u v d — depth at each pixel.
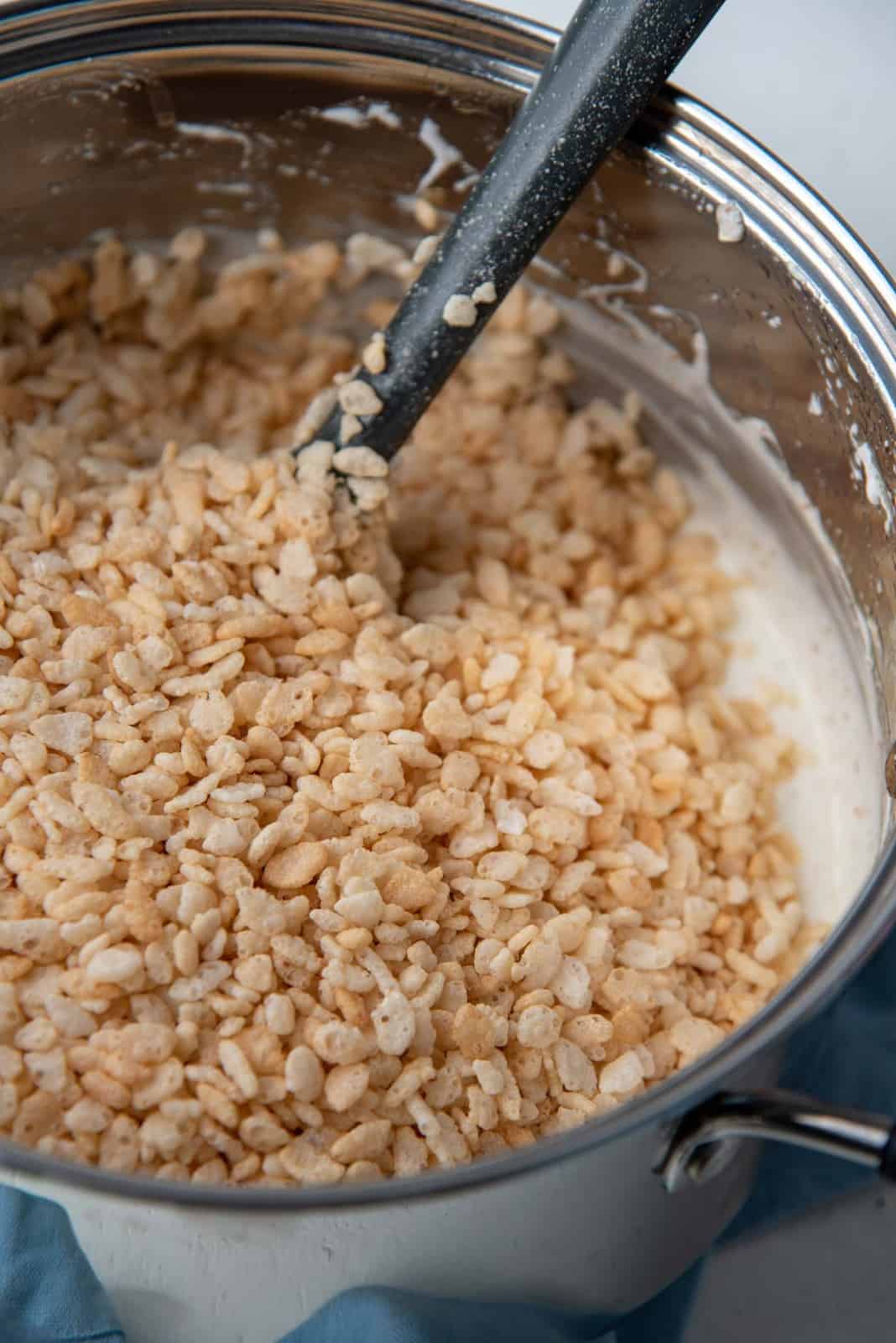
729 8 0.51
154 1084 0.37
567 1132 0.33
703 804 0.45
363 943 0.39
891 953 0.47
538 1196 0.36
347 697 0.42
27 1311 0.39
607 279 0.47
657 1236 0.39
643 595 0.49
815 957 0.36
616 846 0.43
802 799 0.47
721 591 0.50
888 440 0.42
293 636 0.43
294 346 0.51
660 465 0.51
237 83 0.44
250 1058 0.38
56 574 0.43
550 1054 0.40
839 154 0.50
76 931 0.38
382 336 0.43
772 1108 0.35
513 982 0.40
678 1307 0.45
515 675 0.44
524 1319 0.40
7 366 0.48
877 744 0.46
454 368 0.44
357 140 0.45
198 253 0.49
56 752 0.40
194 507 0.44
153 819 0.40
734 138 0.42
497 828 0.42
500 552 0.49
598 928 0.41
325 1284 0.37
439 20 0.42
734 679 0.49
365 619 0.44
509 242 0.41
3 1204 0.40
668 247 0.44
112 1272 0.37
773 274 0.43
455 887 0.41
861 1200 0.46
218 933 0.39
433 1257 0.37
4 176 0.45
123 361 0.50
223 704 0.41
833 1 0.52
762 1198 0.46
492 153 0.45
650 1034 0.41
